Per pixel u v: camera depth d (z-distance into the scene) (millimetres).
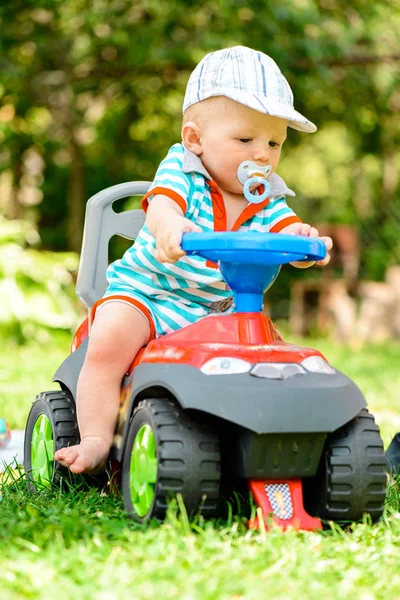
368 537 1967
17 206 9727
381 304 10484
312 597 1589
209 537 1828
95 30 8156
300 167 11797
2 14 7945
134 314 2248
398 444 2863
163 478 1933
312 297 10820
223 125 2254
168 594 1572
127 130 9953
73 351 2672
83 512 2117
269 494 2000
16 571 1669
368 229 11492
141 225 2750
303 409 1928
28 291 7520
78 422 2283
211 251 2029
